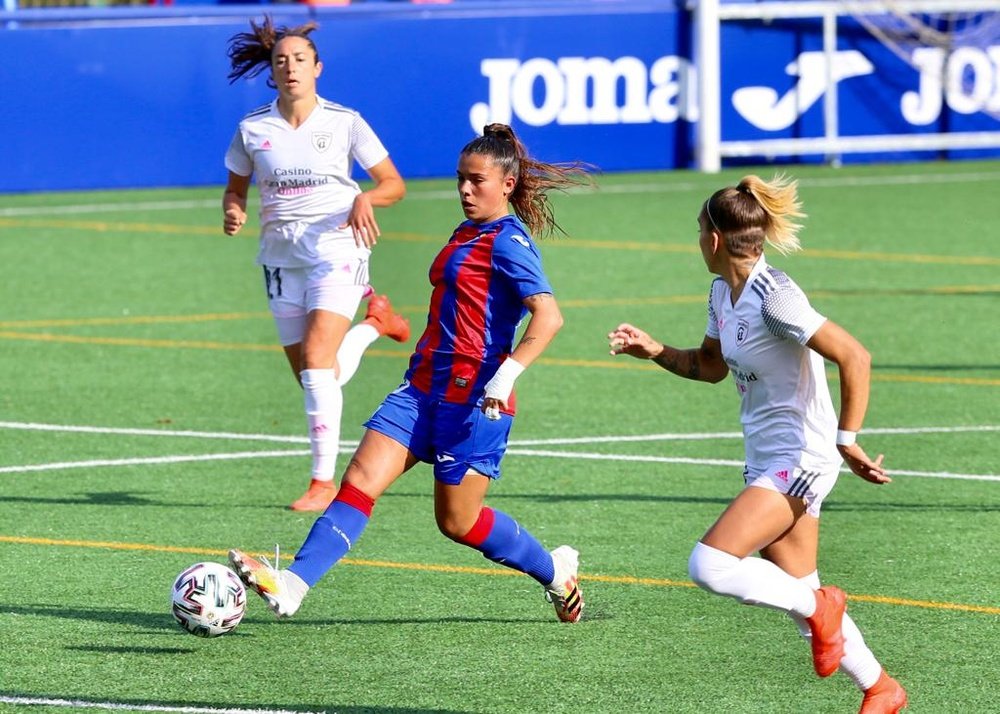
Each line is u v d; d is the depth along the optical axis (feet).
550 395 125.18
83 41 239.30
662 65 261.24
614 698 62.90
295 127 93.04
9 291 171.73
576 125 258.16
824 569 81.05
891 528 88.79
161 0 292.81
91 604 74.95
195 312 160.97
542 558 69.77
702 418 117.08
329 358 93.04
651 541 86.12
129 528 88.53
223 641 69.77
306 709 61.41
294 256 94.27
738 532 57.36
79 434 111.65
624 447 108.17
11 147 239.91
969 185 249.34
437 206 226.17
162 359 138.92
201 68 243.81
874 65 270.46
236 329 152.66
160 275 181.27
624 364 137.28
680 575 79.97
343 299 93.15
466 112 252.42
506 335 66.33
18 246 198.90
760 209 58.44
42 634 70.33
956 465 103.04
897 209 226.99
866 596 76.59
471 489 67.10
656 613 74.02
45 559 82.43
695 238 205.98
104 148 242.78
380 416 67.21
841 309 160.15
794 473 58.39
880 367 134.51
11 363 136.87
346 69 246.06
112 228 211.82
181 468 102.58
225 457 105.70
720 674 65.82
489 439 66.54
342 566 81.82
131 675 65.16
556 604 71.46
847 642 58.23
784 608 57.26
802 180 255.91
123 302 165.89
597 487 97.71
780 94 267.18
